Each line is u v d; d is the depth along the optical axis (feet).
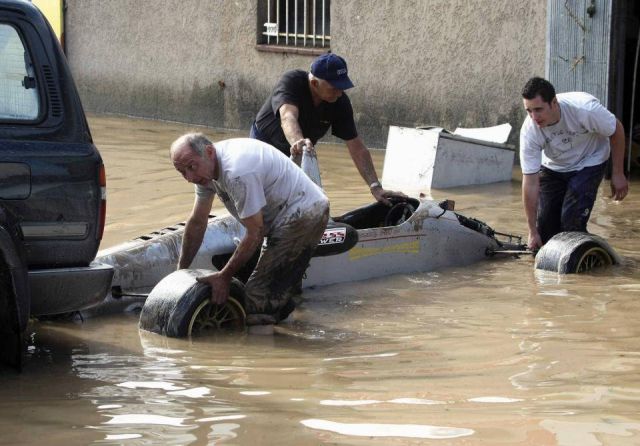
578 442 14.71
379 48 52.03
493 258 29.04
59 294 19.29
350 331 21.59
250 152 20.49
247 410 16.15
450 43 49.08
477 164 41.96
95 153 19.67
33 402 16.57
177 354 19.71
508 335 20.99
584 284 25.64
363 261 26.45
